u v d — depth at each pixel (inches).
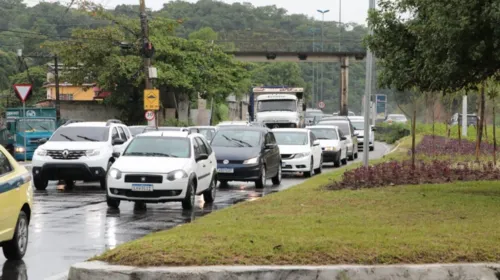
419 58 1102.4
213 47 4328.3
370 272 619.2
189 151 1258.0
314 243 687.7
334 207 997.2
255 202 1098.1
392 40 1152.8
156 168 1180.5
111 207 1227.2
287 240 703.7
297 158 1964.8
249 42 5364.2
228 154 1614.2
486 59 1020.5
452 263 639.1
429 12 1035.3
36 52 5698.8
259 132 1712.6
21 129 2706.7
